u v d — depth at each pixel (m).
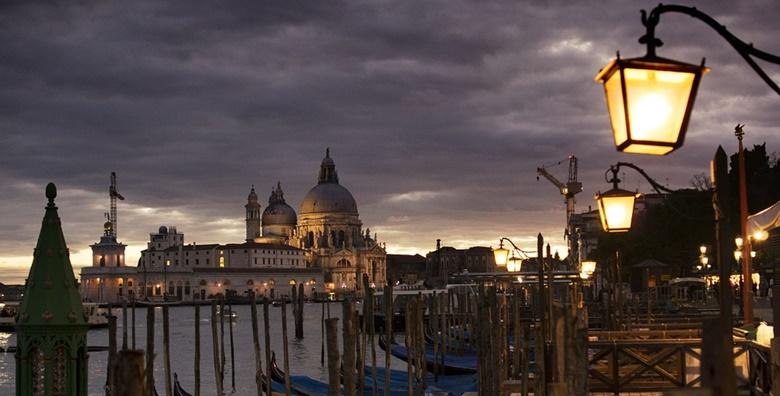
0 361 80.75
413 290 115.19
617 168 14.32
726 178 10.73
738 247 35.94
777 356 14.94
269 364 38.56
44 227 15.63
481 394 30.69
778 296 17.47
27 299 15.40
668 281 77.00
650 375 21.98
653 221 94.06
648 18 7.14
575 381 13.09
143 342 108.38
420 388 37.88
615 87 7.05
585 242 141.25
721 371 6.07
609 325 39.38
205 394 55.47
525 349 25.56
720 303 10.46
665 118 6.88
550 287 25.80
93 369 71.94
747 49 7.21
